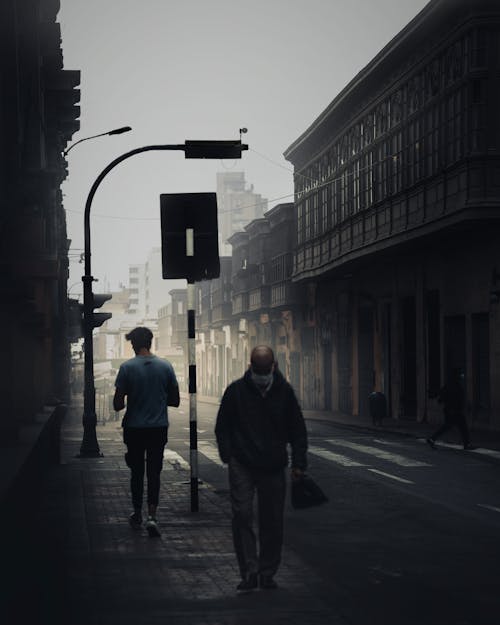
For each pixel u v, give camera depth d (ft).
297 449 30.01
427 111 114.52
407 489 58.90
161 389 40.40
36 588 29.94
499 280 104.83
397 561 36.17
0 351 50.52
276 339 222.48
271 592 29.45
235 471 29.91
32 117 56.13
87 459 78.23
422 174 115.75
